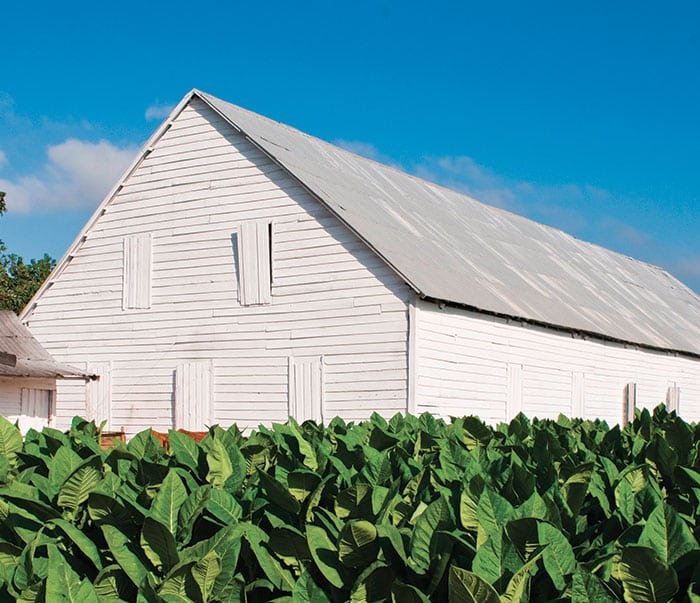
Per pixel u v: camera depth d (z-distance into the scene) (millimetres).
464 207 31016
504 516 3922
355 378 20297
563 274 30594
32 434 6945
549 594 3746
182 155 23891
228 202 22859
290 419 7000
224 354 22469
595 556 3926
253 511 4750
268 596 4270
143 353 23875
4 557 4324
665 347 30391
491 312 21391
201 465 5598
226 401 22281
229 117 23031
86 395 24703
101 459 5500
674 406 31719
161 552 4098
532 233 34344
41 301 25938
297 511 4695
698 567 3576
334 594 4051
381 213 23172
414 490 4918
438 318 20281
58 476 5090
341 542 4008
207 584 3902
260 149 22328
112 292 24656
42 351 19656
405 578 3977
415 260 20891
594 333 25828
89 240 25250
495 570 3557
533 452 6156
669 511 3760
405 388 19578
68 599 3486
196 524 4660
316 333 21047
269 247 22016
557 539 3678
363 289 20453
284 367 21422
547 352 24234
